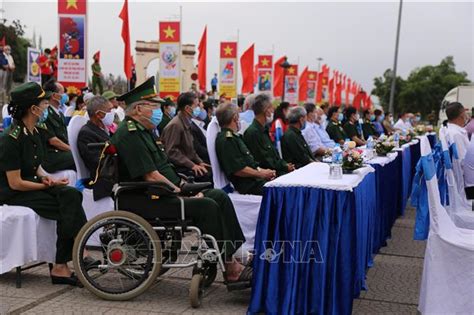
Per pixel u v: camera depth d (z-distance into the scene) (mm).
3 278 4531
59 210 4328
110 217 3943
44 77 13133
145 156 4008
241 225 5039
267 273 3672
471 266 3535
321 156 8453
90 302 3980
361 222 3943
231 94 18953
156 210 4020
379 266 5266
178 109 6301
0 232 4141
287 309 3588
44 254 4469
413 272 5074
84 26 10070
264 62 23047
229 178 5262
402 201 8109
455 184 5195
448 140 5348
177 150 6102
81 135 5098
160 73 14445
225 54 18906
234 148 5086
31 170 4461
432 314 3637
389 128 16828
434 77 56281
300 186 3590
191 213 4027
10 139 4266
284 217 3627
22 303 3924
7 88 15758
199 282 3916
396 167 7410
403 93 56000
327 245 3541
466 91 26234
